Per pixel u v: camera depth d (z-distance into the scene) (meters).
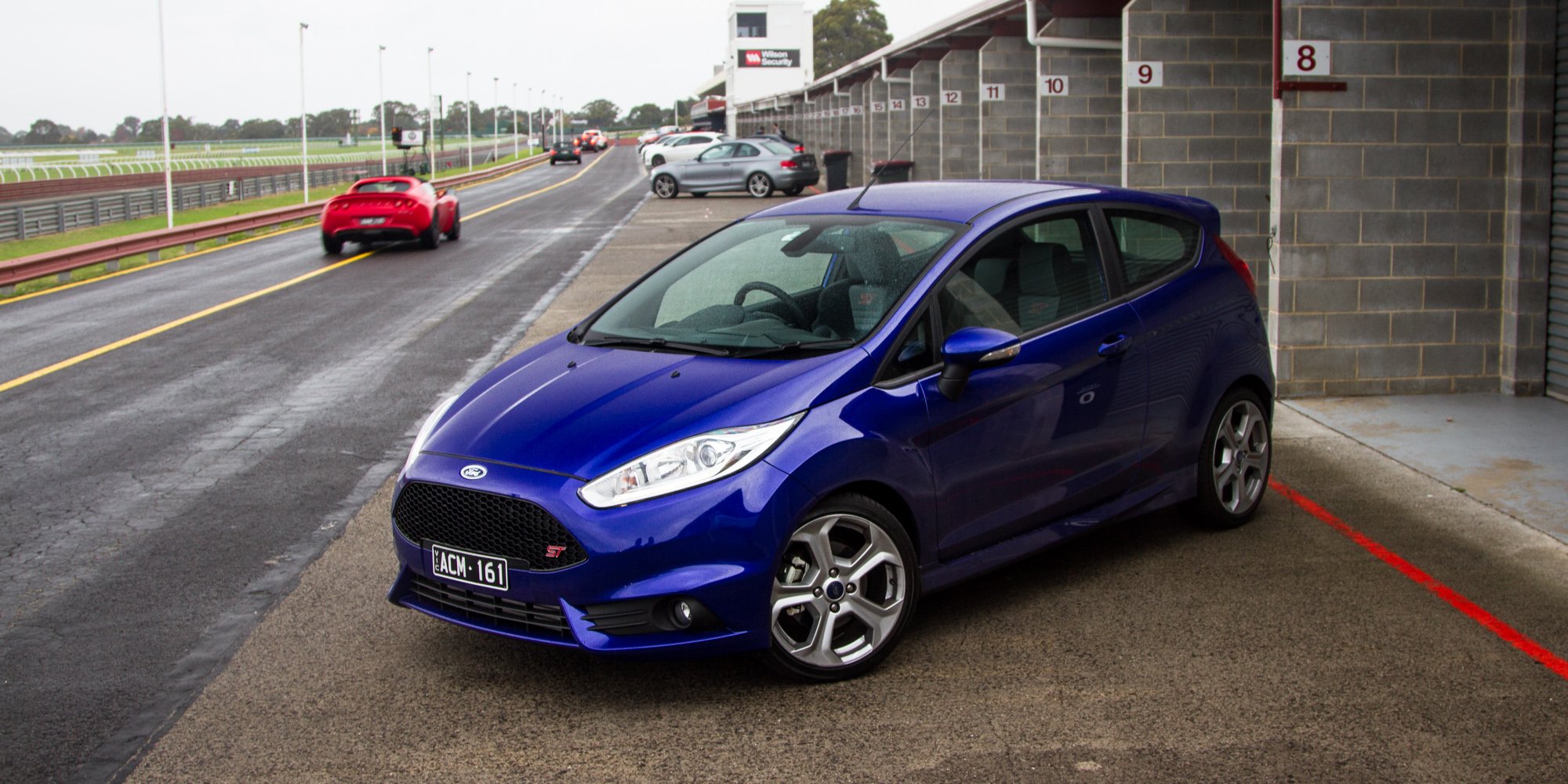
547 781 3.43
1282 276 8.10
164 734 3.81
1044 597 4.75
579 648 3.75
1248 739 3.57
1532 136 7.90
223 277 18.36
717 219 26.92
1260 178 11.38
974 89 23.69
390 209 21.19
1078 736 3.61
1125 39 11.21
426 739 3.71
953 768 3.43
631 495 3.74
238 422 8.46
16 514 6.41
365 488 6.72
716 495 3.74
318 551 5.64
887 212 4.90
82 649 4.55
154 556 5.64
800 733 3.68
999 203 4.81
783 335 4.33
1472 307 8.17
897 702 3.87
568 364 4.58
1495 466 6.46
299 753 3.65
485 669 4.24
